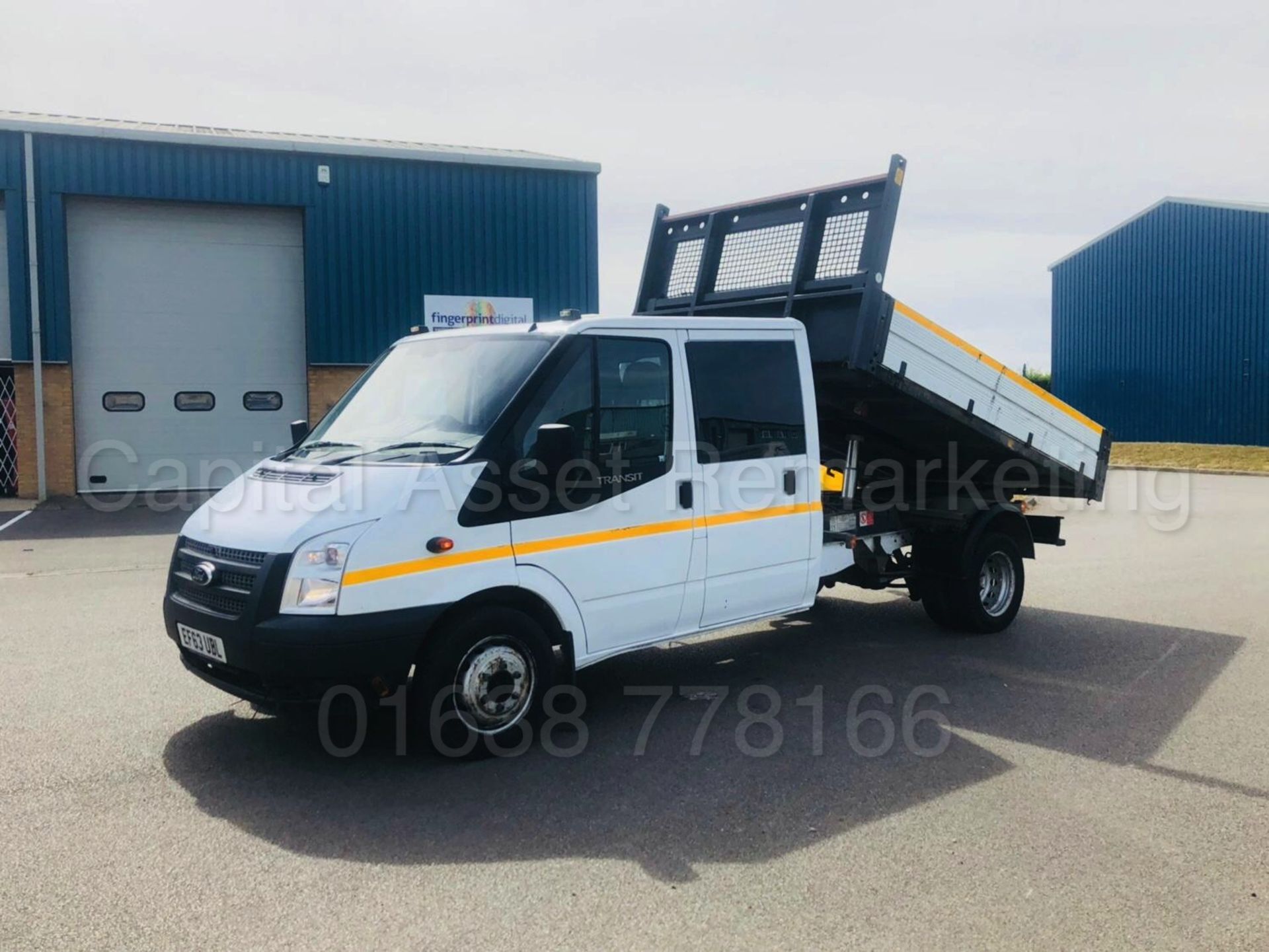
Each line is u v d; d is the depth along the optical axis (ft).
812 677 22.81
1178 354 112.57
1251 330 105.60
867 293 22.07
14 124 57.26
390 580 16.01
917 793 16.08
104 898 12.61
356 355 64.18
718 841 14.34
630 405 19.03
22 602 30.55
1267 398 104.53
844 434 27.20
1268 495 65.62
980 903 12.63
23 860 13.64
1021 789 16.30
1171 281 113.19
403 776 16.65
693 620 20.17
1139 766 17.35
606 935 11.82
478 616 16.99
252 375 63.67
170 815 15.12
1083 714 20.21
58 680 21.88
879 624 28.25
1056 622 28.55
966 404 24.88
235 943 11.60
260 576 15.88
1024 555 27.96
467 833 14.55
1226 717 20.02
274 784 16.30
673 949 11.56
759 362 21.39
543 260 68.23
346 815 15.12
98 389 60.85
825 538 23.32
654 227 27.99
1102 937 11.87
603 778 16.63
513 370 18.28
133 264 61.00
